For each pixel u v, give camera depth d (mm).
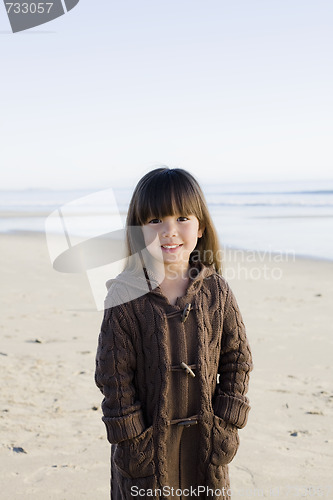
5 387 4957
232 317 2164
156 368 2021
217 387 2158
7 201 64625
